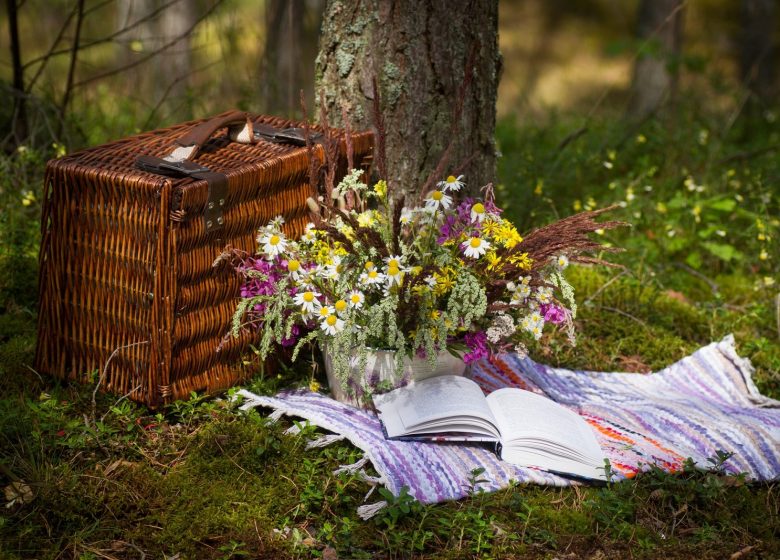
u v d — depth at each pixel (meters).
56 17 7.56
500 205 4.66
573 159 5.29
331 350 2.96
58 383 3.06
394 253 3.01
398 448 2.85
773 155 6.00
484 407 2.96
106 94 6.13
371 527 2.62
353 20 3.55
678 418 3.25
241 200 3.01
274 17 5.89
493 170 3.79
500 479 2.82
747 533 2.71
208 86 5.88
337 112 3.67
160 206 2.76
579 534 2.66
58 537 2.51
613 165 5.47
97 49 9.01
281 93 5.91
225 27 5.89
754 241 4.64
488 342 3.04
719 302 4.18
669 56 6.24
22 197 4.24
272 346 3.21
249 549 2.52
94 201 2.89
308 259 3.05
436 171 3.04
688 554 2.60
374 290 2.99
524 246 2.97
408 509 2.59
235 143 3.25
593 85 15.05
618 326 3.95
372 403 3.08
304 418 3.01
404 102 3.54
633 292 4.16
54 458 2.77
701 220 4.88
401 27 3.49
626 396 3.48
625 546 2.62
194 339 2.99
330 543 2.55
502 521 2.69
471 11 3.53
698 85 6.67
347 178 3.02
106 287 2.94
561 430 2.99
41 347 3.12
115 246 2.88
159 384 2.92
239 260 3.05
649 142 5.70
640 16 9.89
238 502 2.69
